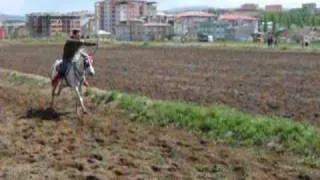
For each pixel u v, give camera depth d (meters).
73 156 14.85
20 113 22.05
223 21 174.25
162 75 36.69
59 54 66.62
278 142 15.99
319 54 61.72
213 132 17.66
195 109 19.70
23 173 13.05
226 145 16.34
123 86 30.23
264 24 173.38
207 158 14.62
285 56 58.25
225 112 19.12
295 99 24.66
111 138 17.30
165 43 101.69
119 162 14.20
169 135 17.67
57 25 184.75
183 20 192.38
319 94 26.34
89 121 20.19
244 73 37.66
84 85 23.28
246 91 27.62
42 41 118.62
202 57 57.03
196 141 16.83
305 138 15.88
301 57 56.28
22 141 16.75
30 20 192.75
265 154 15.15
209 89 28.58
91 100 24.45
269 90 28.03
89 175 12.84
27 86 31.28
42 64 48.62
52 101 22.97
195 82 32.06
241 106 22.86
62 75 21.92
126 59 54.62
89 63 21.95
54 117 21.19
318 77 34.62
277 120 17.86
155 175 13.02
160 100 23.47
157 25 179.25
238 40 131.50
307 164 14.12
